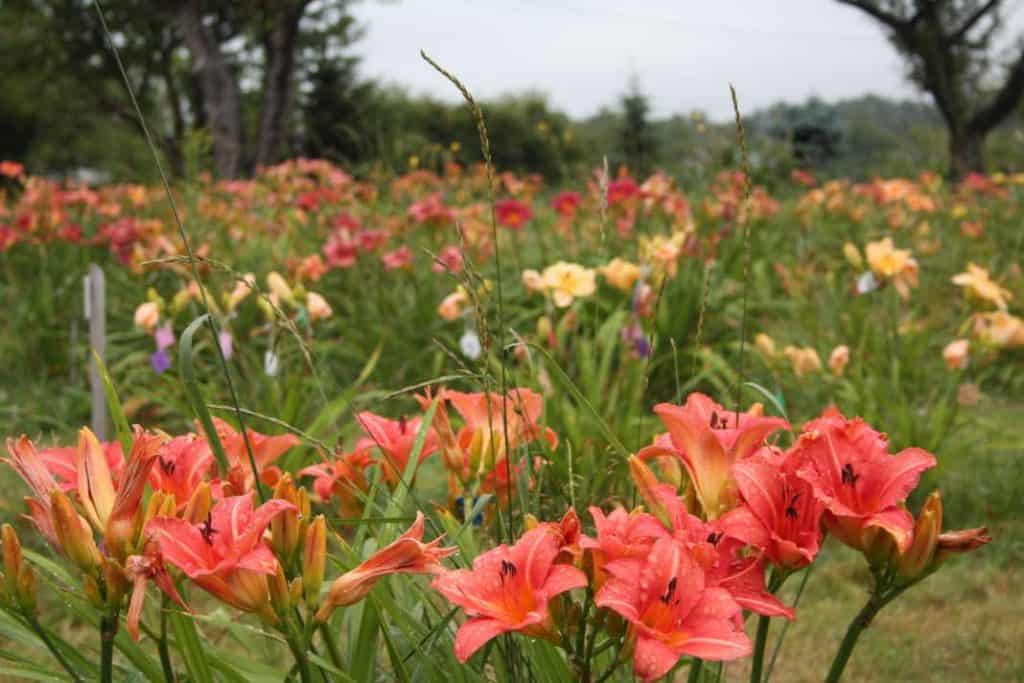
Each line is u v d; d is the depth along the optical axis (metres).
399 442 2.17
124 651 1.81
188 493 1.71
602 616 1.60
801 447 1.65
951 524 4.78
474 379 2.04
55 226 8.67
